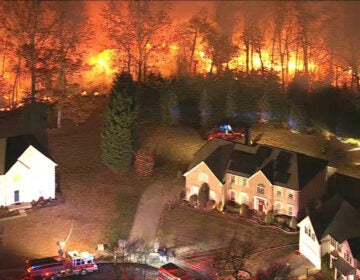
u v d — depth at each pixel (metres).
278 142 88.81
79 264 63.19
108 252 67.19
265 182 72.81
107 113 80.44
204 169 75.12
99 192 77.12
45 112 90.75
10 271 62.59
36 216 71.88
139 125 90.50
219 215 73.75
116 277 63.22
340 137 90.31
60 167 81.31
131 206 74.88
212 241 69.00
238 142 83.69
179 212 74.25
